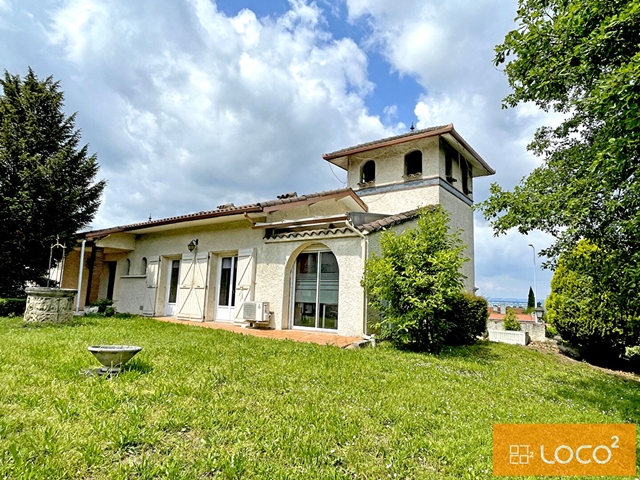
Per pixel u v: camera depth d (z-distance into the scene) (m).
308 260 10.80
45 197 13.08
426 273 8.33
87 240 14.37
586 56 5.00
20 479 2.46
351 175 15.04
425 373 6.22
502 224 7.01
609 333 9.62
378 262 8.46
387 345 8.70
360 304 9.23
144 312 14.52
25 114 14.50
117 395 4.01
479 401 5.00
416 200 13.09
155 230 14.68
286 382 4.98
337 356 6.79
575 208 6.08
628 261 5.91
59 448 2.89
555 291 11.33
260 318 10.52
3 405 3.61
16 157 13.37
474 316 10.36
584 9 4.97
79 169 15.50
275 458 3.05
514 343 11.83
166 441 3.18
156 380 4.67
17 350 5.93
